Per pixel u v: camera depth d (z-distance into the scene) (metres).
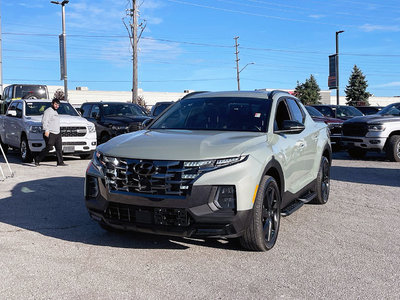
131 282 3.46
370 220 5.59
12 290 3.28
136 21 27.59
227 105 5.22
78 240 4.55
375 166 10.98
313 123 6.48
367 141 12.06
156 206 3.79
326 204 6.55
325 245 4.51
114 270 3.71
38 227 5.03
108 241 4.52
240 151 4.00
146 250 4.25
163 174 3.83
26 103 12.49
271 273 3.70
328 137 6.80
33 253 4.12
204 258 4.04
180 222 3.78
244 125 4.82
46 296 3.19
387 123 11.89
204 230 3.79
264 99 5.27
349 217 5.74
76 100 57.53
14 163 11.55
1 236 4.66
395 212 6.04
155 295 3.23
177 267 3.80
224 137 4.35
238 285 3.44
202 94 5.74
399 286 3.47
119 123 13.59
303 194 6.04
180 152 3.93
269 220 4.30
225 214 3.75
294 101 6.04
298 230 5.08
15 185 7.83
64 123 11.34
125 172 3.96
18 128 12.05
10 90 23.70
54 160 12.45
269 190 4.30
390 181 8.62
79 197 6.79
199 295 3.24
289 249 4.36
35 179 8.54
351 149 13.13
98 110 14.67
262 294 3.28
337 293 3.32
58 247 4.31
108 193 4.04
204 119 5.04
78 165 11.03
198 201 3.74
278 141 4.71
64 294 3.22
